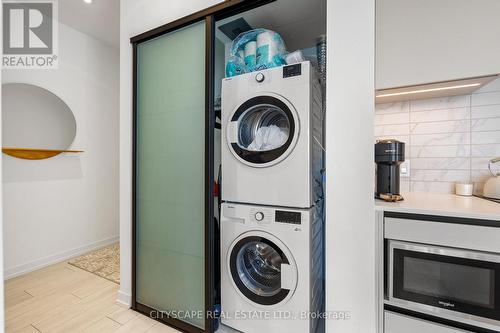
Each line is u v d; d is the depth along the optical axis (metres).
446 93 1.41
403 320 1.06
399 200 1.20
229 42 2.17
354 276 1.13
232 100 1.54
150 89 1.75
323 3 1.67
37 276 2.32
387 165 1.25
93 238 3.01
